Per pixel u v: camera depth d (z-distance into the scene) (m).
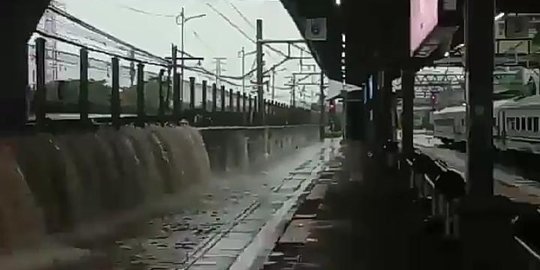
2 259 12.94
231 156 35.91
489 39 12.04
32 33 18.11
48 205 15.93
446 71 78.94
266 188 27.98
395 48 31.12
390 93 42.34
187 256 14.05
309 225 17.70
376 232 16.11
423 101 111.25
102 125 21.09
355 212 19.95
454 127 67.31
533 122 40.22
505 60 40.12
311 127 83.38
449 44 19.84
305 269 12.33
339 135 98.38
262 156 45.31
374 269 12.02
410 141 32.25
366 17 28.03
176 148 26.77
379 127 42.56
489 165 12.02
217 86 39.00
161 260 13.59
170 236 16.33
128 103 24.91
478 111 12.05
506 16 22.08
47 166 16.28
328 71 57.62
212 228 17.62
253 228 17.62
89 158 18.72
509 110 46.44
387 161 37.59
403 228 16.52
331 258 13.26
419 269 11.84
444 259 12.45
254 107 51.28
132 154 21.94
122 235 16.27
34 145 16.05
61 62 19.22
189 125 31.31
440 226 15.34
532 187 29.25
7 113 17.41
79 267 12.83
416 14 19.44
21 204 14.48
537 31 28.66
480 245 11.16
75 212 17.12
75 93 19.78
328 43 37.09
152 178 23.28
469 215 11.47
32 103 17.75
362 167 39.16
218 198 24.41
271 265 12.84
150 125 26.03
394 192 25.14
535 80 57.38
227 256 13.97
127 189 20.86
